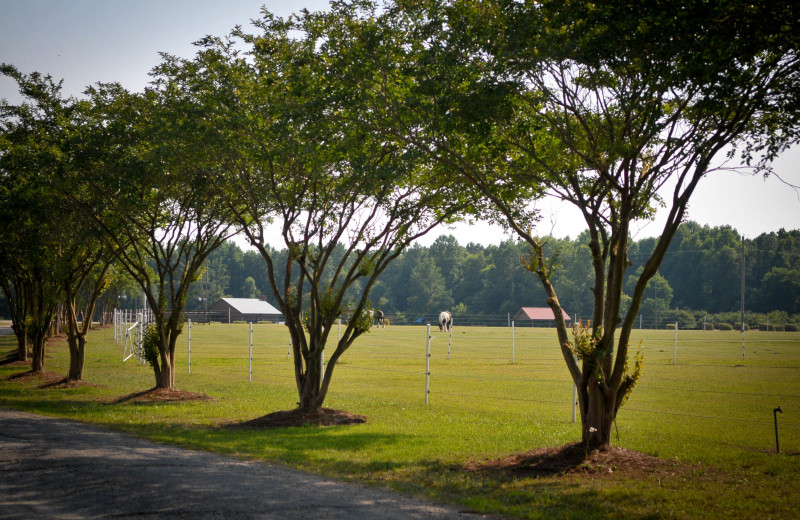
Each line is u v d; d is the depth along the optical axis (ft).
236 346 159.74
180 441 41.55
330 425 49.34
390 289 505.25
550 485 30.91
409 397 67.56
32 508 24.64
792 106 31.27
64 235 79.51
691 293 383.45
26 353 116.57
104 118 61.46
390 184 46.01
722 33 28.99
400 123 40.11
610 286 35.88
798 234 403.13
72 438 41.50
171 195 64.80
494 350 146.92
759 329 292.61
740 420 51.08
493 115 35.01
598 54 31.94
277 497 27.20
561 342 37.65
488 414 55.83
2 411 55.52
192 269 69.56
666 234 34.35
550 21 32.50
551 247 356.18
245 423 49.67
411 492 29.30
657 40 30.19
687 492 29.53
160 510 24.63
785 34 28.63
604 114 36.04
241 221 55.67
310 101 40.52
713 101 30.66
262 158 51.03
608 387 36.14
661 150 35.55
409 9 38.40
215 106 50.01
